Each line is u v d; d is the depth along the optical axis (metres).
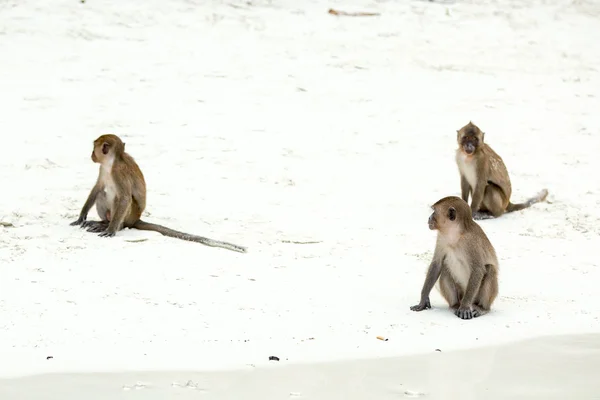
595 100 25.41
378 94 24.58
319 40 28.44
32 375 8.98
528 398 8.82
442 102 24.39
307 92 24.22
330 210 16.31
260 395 8.72
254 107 22.73
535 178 19.20
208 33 27.89
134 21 28.06
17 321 10.34
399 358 9.80
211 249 13.53
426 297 11.31
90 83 23.30
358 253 13.80
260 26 28.97
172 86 23.67
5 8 27.70
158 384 8.89
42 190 16.39
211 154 19.28
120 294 11.40
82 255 12.90
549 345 10.29
